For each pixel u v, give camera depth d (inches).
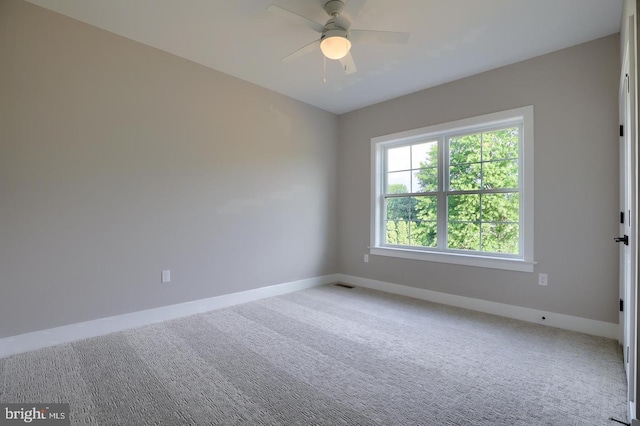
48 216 95.1
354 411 66.0
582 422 62.9
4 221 88.3
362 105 173.8
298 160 166.7
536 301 118.9
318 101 168.1
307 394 71.9
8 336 89.0
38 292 93.5
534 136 119.1
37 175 93.3
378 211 171.6
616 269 102.9
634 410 56.1
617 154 102.7
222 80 135.6
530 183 119.7
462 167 142.9
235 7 92.5
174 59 121.5
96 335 103.5
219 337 103.1
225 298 136.9
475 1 88.4
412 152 160.6
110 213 106.7
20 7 90.5
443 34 104.7
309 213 172.2
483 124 133.3
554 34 104.6
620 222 100.7
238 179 141.4
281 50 117.5
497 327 113.3
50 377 77.9
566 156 112.3
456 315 126.6
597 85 106.7
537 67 118.8
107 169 106.0
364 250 175.2
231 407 67.0
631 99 60.1
